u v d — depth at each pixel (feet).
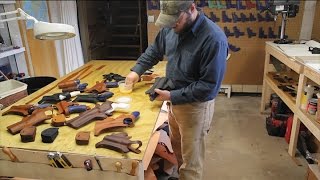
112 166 3.84
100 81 6.96
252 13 11.87
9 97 6.59
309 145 8.12
